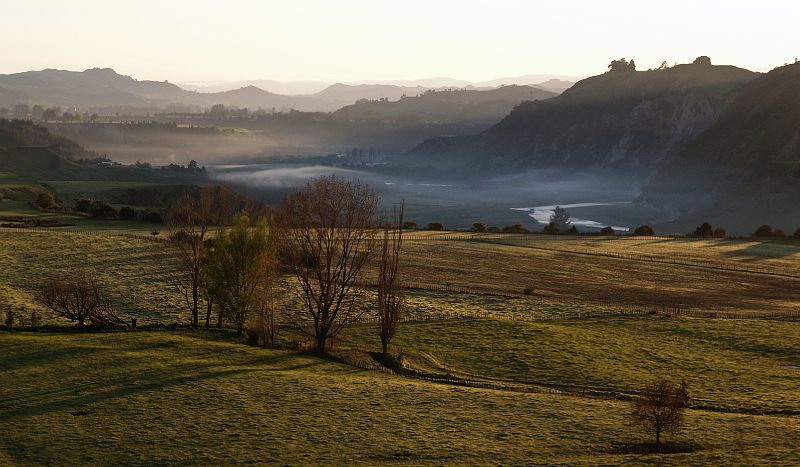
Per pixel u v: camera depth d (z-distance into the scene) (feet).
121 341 203.10
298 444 131.95
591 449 130.00
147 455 126.52
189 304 256.93
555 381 187.62
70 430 137.18
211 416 146.00
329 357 201.87
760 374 195.21
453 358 208.74
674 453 127.44
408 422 144.77
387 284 216.33
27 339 201.16
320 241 218.38
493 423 144.97
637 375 193.47
